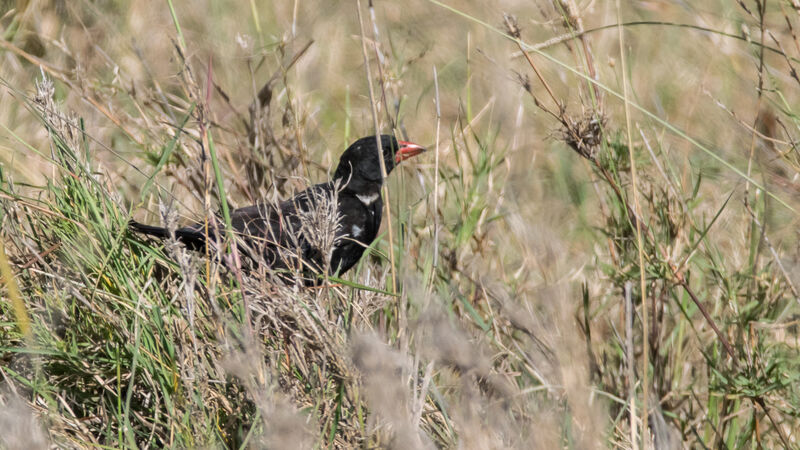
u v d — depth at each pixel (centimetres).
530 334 631
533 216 1023
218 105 1149
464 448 565
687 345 829
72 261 757
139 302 695
